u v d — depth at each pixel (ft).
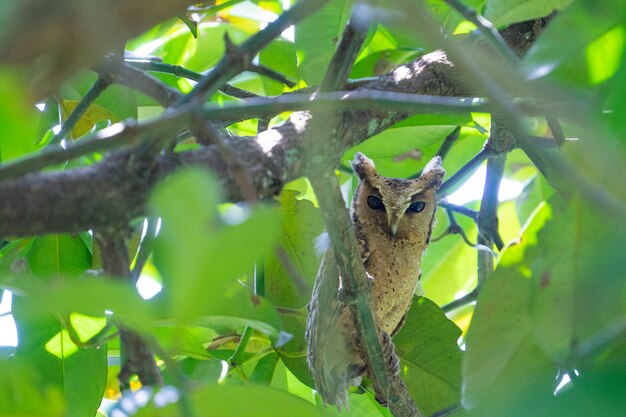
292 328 25.95
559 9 19.04
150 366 13.15
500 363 15.43
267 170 14.48
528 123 19.42
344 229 16.99
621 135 12.16
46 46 9.55
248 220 8.66
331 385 27.81
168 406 11.94
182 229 8.66
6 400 11.20
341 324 27.55
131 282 12.93
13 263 17.99
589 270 13.91
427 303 26.76
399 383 23.11
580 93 13.41
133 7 9.84
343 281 19.08
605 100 13.01
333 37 24.18
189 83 29.81
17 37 9.41
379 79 19.40
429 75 19.25
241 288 18.76
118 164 12.66
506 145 27.53
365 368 28.25
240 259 8.77
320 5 13.87
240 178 11.96
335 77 14.80
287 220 25.36
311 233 25.53
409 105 12.87
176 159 13.51
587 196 11.67
